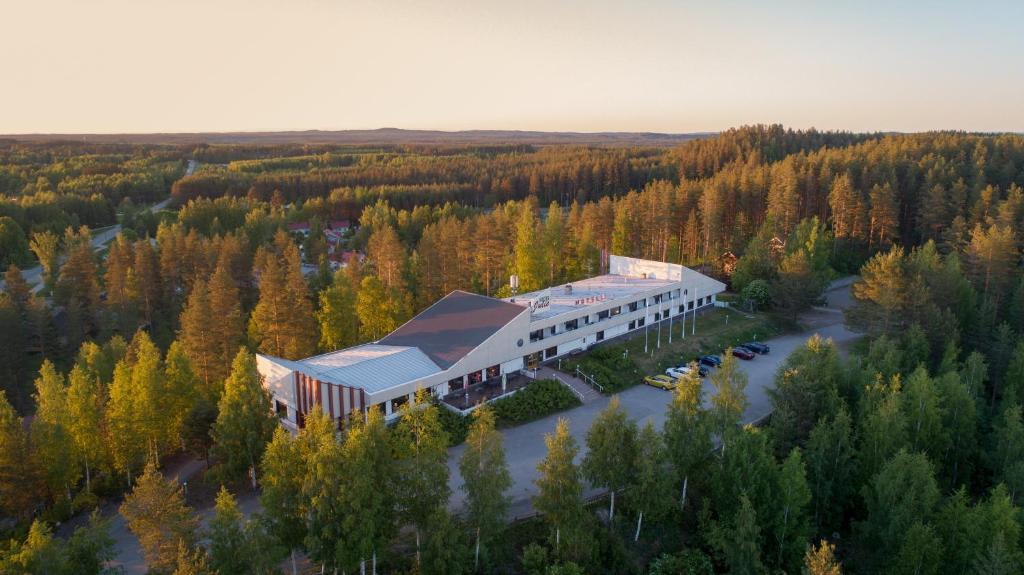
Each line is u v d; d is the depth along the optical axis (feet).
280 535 128.06
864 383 197.47
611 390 227.40
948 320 242.99
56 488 158.30
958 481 189.57
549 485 138.51
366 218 530.68
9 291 293.02
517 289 290.15
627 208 391.04
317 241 444.14
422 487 134.00
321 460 124.16
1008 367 222.48
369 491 124.57
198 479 172.55
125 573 131.75
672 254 388.78
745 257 344.08
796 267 299.79
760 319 304.30
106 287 326.03
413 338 231.30
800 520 158.81
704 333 282.77
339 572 128.57
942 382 192.85
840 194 398.42
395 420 193.06
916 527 137.39
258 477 167.53
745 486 153.48
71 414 167.94
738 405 160.86
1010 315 260.42
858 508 174.09
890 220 388.78
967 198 394.11
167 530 115.44
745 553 140.87
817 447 168.25
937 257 290.76
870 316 265.95
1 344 249.14
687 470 160.25
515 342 229.66
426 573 128.47
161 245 365.81
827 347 203.62
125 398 170.19
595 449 149.38
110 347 226.38
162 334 288.51
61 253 449.89
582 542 137.90
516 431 198.18
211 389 204.03
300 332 230.27
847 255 396.57
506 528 149.28
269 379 196.34
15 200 570.46
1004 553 125.80
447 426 192.54
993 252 284.20
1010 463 171.63
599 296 274.16
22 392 257.55
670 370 241.35
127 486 172.86
